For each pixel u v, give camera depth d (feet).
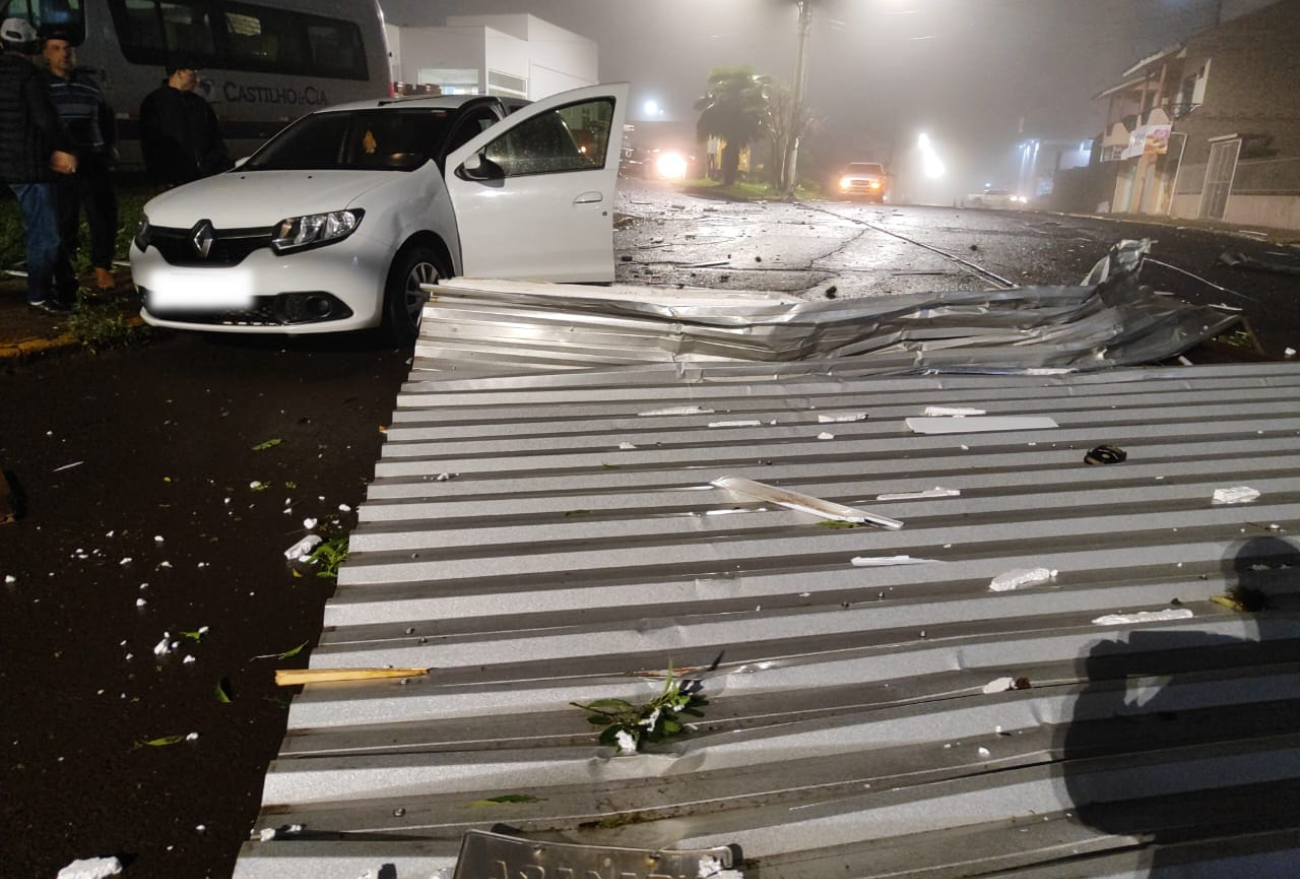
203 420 16.74
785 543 10.10
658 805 6.72
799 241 43.16
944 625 8.86
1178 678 7.86
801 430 13.55
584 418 14.17
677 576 9.62
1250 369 16.76
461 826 6.61
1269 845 6.19
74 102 23.68
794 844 6.38
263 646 9.98
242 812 7.64
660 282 30.25
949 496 11.34
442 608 9.16
